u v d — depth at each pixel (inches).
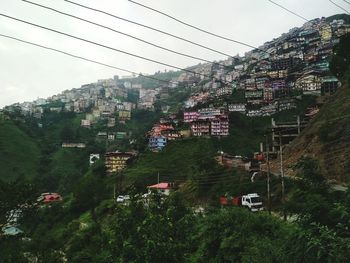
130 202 346.9
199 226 637.3
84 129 7637.8
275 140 2546.8
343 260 264.8
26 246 762.2
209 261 589.6
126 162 4185.5
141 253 302.0
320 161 1536.7
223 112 4896.7
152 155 4050.2
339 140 1537.9
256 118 4886.8
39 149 5664.4
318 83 5187.0
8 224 951.6
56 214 2945.4
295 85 5565.9
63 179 4466.0
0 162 4761.3
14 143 5398.6
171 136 4495.6
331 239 282.8
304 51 7121.1
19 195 944.3
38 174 4849.9
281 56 7347.4
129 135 7268.7
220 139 4094.5
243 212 646.5
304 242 300.2
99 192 3021.7
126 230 324.5
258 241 513.3
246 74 7071.9
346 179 1314.0
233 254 563.8
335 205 341.7
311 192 487.8
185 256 327.9
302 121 2630.4
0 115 6382.9
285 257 317.4
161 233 315.6
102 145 6525.6
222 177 2289.6
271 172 1940.2
